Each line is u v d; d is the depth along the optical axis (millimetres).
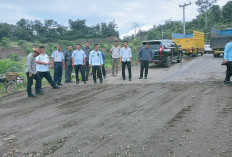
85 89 7719
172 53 13773
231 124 3545
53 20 94438
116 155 2807
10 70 12836
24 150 3164
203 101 4996
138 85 7719
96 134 3520
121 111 4703
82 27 95312
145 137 3264
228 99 4988
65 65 10016
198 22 68750
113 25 94688
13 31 80500
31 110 5391
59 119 4465
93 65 8797
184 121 3818
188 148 2855
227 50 6605
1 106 6160
